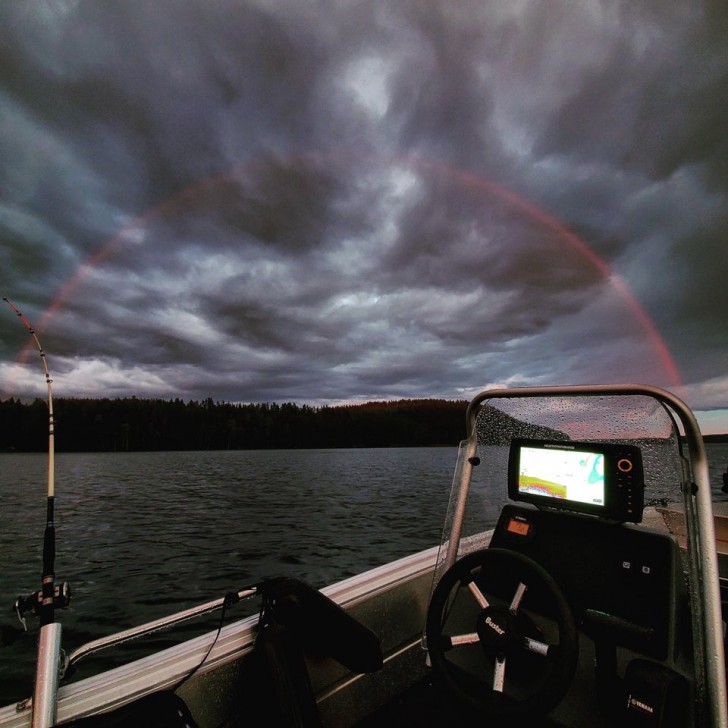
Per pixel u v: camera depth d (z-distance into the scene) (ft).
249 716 4.86
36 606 4.36
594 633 4.10
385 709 6.64
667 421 4.54
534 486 5.47
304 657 5.33
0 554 45.98
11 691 17.80
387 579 7.04
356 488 120.78
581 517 5.32
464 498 6.23
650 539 4.74
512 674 4.78
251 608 28.81
